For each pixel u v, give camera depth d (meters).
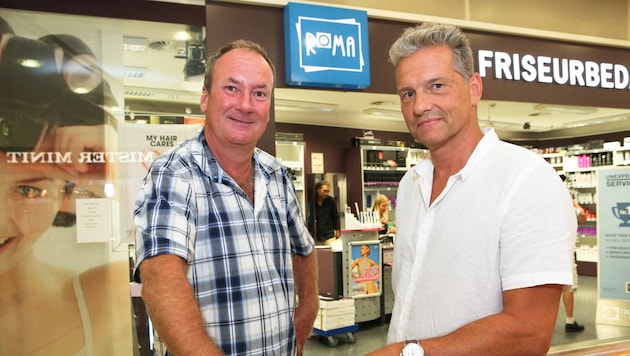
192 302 1.19
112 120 2.87
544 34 4.11
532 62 4.11
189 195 1.31
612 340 4.11
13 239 2.66
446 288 1.28
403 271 1.50
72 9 2.80
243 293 1.36
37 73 2.74
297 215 1.74
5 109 2.68
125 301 2.81
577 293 6.60
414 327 1.38
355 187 7.66
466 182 1.30
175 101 3.04
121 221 2.82
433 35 1.34
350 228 4.91
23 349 2.67
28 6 2.72
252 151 1.51
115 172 2.83
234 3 3.16
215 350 1.16
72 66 2.81
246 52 1.46
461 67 1.33
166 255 1.20
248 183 1.54
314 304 1.76
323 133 7.60
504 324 1.08
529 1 4.11
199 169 1.38
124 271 2.82
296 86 3.33
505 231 1.17
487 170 1.27
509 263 1.14
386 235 5.89
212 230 1.35
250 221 1.43
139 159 2.86
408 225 1.52
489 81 3.95
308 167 7.42
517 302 1.11
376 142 7.77
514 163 1.21
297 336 1.67
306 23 3.25
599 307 4.89
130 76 2.94
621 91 4.52
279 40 3.29
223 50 1.49
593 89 4.40
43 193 2.72
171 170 1.31
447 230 1.31
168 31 3.04
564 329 4.76
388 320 5.46
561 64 4.24
